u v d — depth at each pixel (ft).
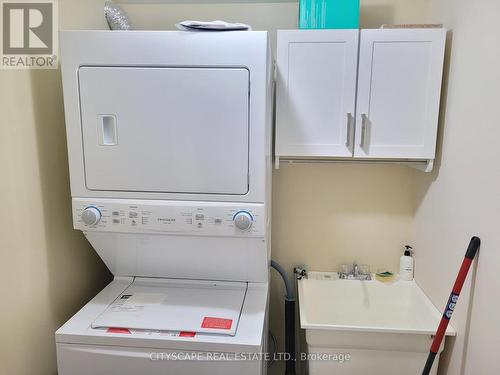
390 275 7.79
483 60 5.15
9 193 4.91
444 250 6.29
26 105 5.20
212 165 5.18
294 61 6.42
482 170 5.11
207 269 6.17
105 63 5.08
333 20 6.42
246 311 5.53
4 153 4.81
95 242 5.83
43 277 5.62
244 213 5.20
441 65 6.26
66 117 5.24
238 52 4.92
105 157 5.29
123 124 5.19
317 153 6.66
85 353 5.01
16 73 5.00
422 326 6.46
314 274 8.07
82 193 5.41
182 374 4.94
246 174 5.16
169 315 5.36
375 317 7.68
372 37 6.27
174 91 5.07
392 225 7.96
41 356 5.57
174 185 5.28
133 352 4.96
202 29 4.99
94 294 7.11
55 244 5.90
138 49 5.02
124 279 6.50
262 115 5.02
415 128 6.47
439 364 6.37
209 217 5.29
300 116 6.57
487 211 4.97
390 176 7.81
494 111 4.83
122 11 6.37
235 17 7.54
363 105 6.46
